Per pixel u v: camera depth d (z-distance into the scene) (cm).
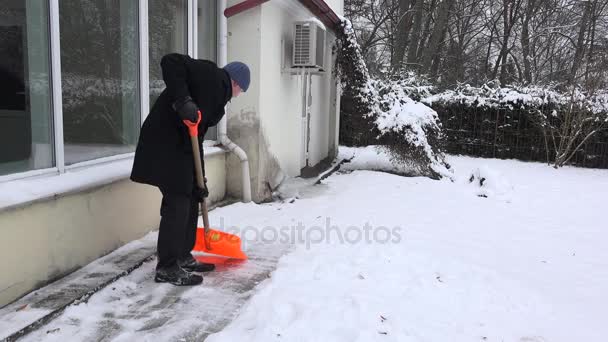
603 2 1756
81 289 277
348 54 830
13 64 275
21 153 281
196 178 312
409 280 321
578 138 1102
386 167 928
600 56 1313
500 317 278
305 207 550
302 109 765
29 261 268
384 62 1919
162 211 304
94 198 321
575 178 918
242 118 552
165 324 252
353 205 575
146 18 403
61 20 309
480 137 1221
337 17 791
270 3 568
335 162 948
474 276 336
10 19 272
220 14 533
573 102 1061
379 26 1861
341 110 1266
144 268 325
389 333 246
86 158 341
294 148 723
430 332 252
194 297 287
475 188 739
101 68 354
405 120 819
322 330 244
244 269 339
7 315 242
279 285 306
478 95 1221
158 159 291
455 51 2052
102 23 353
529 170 1020
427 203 611
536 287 336
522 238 470
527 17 1914
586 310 298
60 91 305
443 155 892
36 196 266
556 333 262
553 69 2025
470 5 1970
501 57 1998
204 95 298
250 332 242
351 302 278
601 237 486
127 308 269
